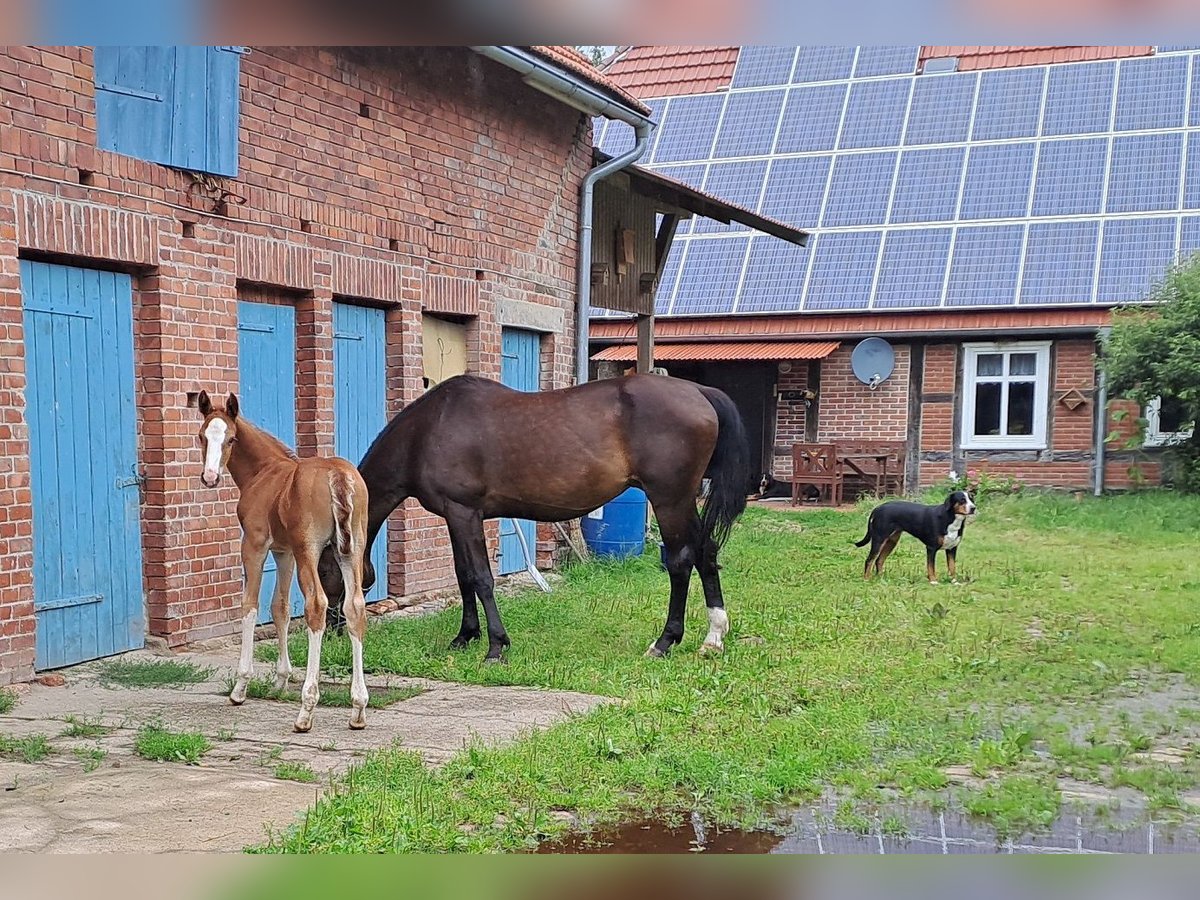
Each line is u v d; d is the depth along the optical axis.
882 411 19.52
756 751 5.03
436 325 10.16
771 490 20.28
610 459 7.38
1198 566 11.36
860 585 10.38
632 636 7.96
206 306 7.38
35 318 6.36
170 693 6.19
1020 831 4.21
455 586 10.40
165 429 7.09
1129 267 18.25
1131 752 5.21
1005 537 14.18
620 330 20.66
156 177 6.98
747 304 20.03
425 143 9.64
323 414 8.54
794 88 24.06
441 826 4.04
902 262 19.75
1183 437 17.91
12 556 6.07
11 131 6.01
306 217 8.29
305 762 4.92
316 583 5.54
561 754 4.92
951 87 22.66
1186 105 20.47
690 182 22.94
